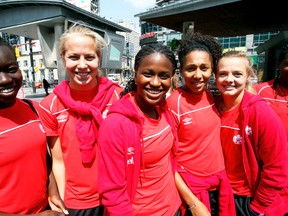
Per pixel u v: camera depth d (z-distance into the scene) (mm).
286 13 8109
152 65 1564
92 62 1931
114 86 2170
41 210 1734
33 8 8969
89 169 1922
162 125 1735
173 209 1795
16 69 1501
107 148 1507
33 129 1611
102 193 1529
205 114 2014
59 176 1991
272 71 13109
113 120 1532
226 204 2010
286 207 2156
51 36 9625
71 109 1913
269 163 1858
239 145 1982
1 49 1435
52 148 2004
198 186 1969
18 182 1539
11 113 1531
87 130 1893
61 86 2025
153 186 1678
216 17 8297
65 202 1979
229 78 1929
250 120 1883
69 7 8820
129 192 1605
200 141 1978
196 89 2012
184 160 2025
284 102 2225
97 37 1988
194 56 1968
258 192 1936
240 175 2045
